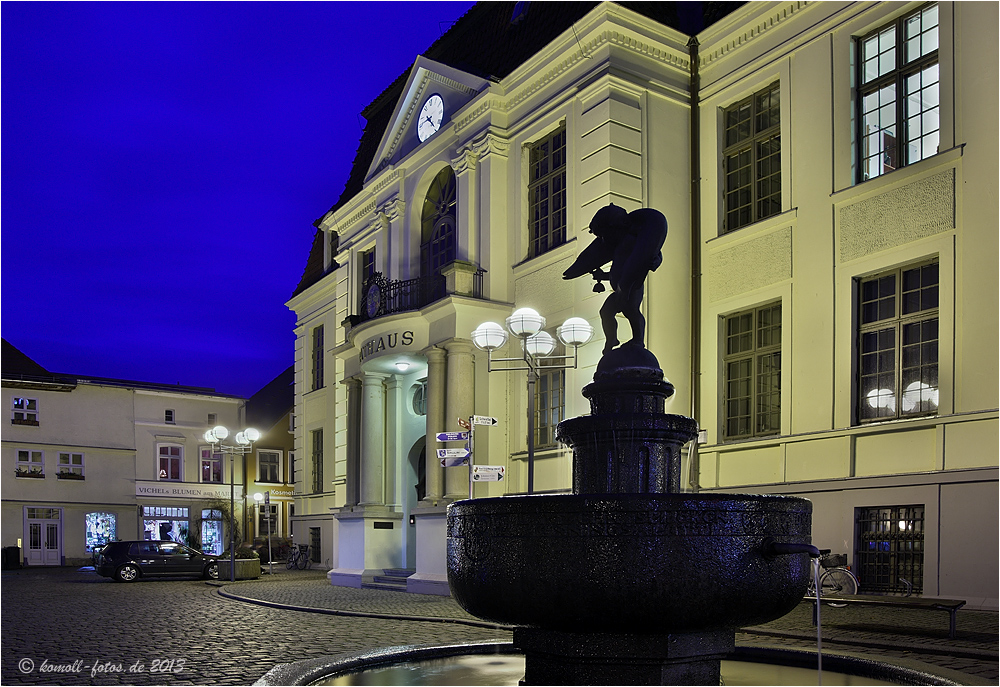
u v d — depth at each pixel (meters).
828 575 14.21
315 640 10.76
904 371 14.62
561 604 5.03
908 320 14.62
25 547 44.88
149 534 48.34
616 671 5.17
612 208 6.86
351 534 22.78
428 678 6.17
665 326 17.77
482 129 20.92
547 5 20.97
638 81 18.27
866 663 6.21
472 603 5.46
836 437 15.27
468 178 21.03
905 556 14.12
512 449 19.48
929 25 14.93
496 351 19.91
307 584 22.92
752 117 17.89
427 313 20.11
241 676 8.09
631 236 6.78
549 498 5.08
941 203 14.15
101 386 48.16
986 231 13.47
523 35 21.39
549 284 19.00
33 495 45.38
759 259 17.09
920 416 14.28
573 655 5.23
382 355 21.14
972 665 8.22
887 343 14.92
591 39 18.39
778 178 17.20
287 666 6.06
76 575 34.19
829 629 10.86
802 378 16.00
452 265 19.66
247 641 10.71
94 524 46.91
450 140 22.17
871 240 15.18
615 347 6.64
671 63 18.81
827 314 15.72
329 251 32.28
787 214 16.58
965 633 10.26
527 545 5.12
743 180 17.94
